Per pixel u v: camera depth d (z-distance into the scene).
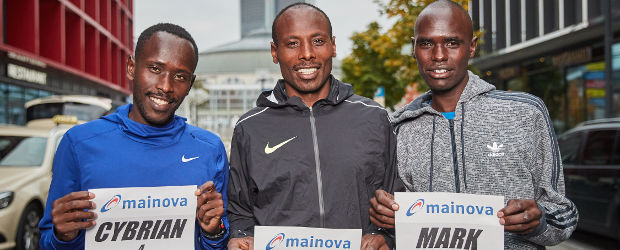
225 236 2.14
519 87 18.11
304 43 2.25
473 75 2.27
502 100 2.14
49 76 25.62
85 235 1.89
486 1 16.83
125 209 1.92
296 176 2.16
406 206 1.97
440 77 2.20
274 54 2.42
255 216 2.20
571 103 15.48
